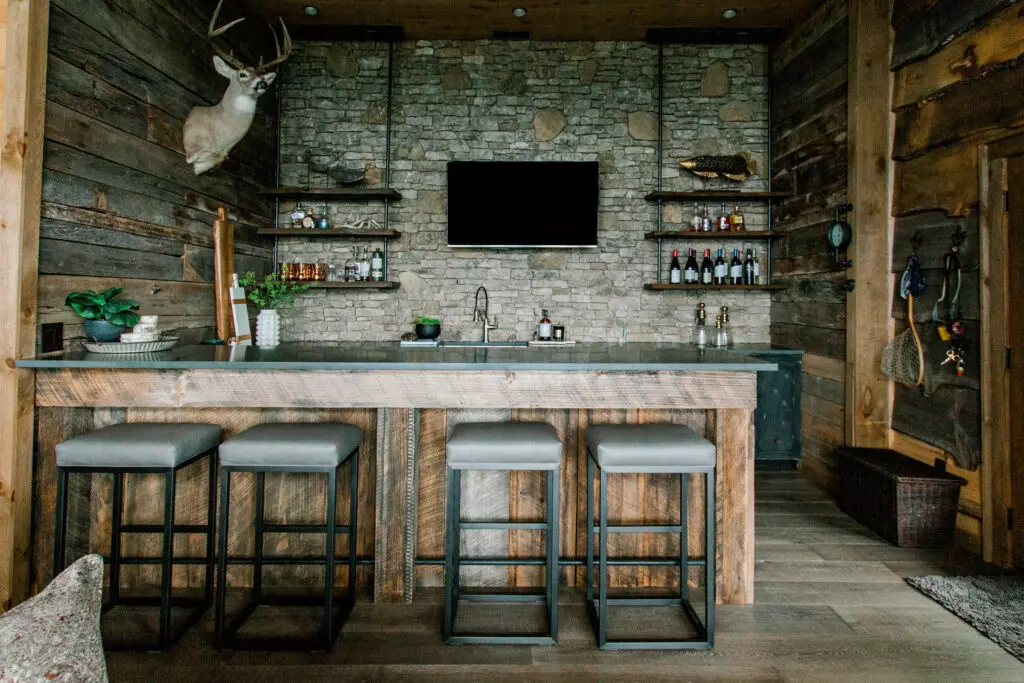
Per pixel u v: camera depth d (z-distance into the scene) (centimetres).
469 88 467
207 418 242
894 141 339
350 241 463
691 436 210
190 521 243
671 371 230
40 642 71
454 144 466
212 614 223
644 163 468
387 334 464
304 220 445
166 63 315
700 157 450
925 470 299
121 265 280
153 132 304
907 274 318
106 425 239
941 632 213
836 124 377
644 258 468
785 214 445
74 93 249
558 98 468
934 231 306
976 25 274
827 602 236
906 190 330
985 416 272
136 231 291
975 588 242
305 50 464
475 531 247
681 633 212
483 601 238
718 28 445
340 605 231
